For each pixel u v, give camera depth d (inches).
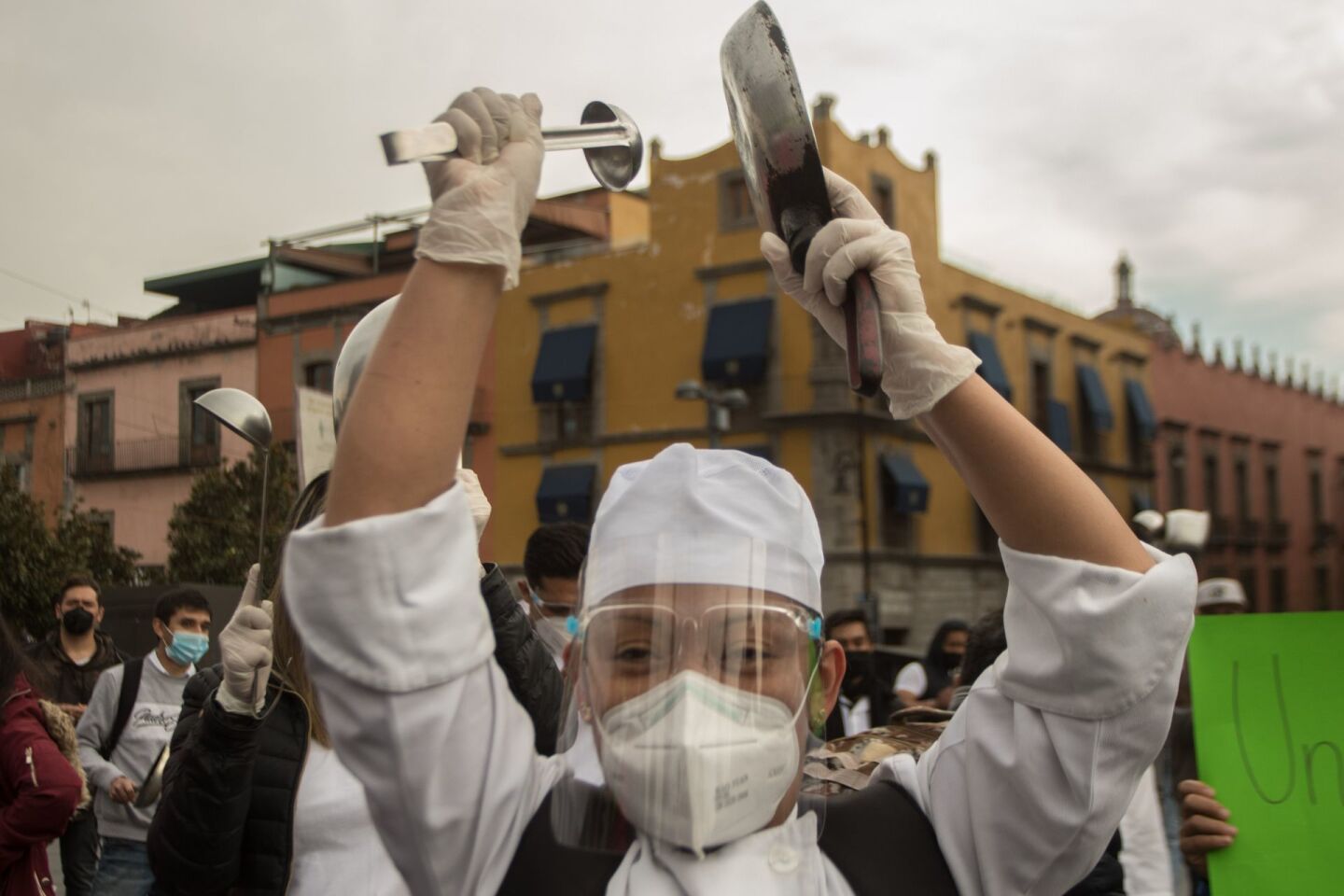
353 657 42.9
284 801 82.1
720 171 980.6
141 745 174.4
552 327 1051.3
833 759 80.2
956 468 49.6
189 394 1048.8
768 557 51.2
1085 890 101.7
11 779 119.8
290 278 1109.7
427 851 45.5
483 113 43.8
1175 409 1427.2
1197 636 94.7
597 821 50.5
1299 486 1678.2
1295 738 90.8
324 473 86.5
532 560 125.8
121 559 837.8
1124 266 1523.1
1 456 1072.8
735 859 49.0
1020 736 50.1
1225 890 90.0
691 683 48.2
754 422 954.1
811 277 46.9
